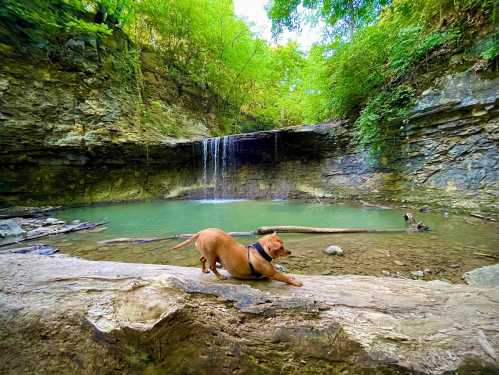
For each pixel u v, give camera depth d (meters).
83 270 1.92
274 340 1.19
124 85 14.76
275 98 26.38
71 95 11.95
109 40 14.41
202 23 18.38
